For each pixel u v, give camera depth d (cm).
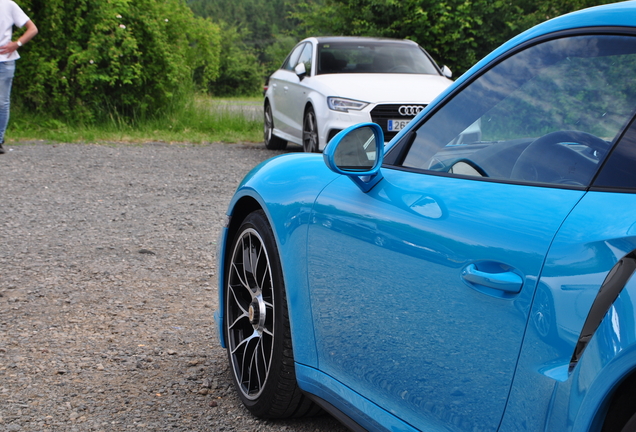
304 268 229
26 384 287
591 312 128
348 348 208
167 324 365
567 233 138
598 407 126
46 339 339
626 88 149
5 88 967
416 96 840
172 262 488
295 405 249
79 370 302
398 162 206
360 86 864
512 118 174
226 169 930
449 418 165
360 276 200
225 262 291
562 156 155
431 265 169
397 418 186
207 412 264
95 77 1282
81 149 1095
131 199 712
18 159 955
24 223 595
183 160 1011
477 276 153
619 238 128
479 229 158
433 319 169
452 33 1430
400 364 183
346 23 1568
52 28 1288
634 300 122
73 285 429
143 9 1396
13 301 396
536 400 138
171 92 1427
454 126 191
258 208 280
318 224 222
